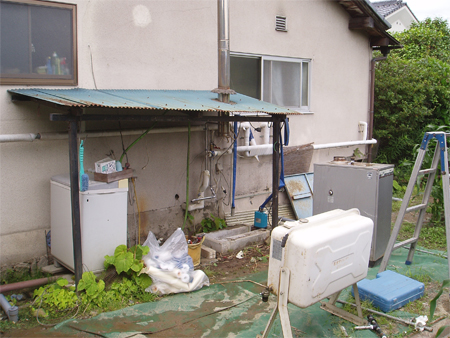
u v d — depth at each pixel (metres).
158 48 5.38
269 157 6.99
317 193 5.40
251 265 5.07
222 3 4.97
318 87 7.75
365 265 3.32
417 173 4.54
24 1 4.19
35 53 4.32
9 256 4.32
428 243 5.81
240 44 6.36
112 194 4.19
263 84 6.86
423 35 13.98
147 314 3.75
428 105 10.21
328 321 3.65
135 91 4.94
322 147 7.71
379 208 4.91
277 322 3.63
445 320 3.69
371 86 8.84
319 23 7.57
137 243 5.30
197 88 5.88
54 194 4.33
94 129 4.81
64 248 4.26
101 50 4.85
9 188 4.26
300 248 2.74
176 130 5.50
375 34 8.48
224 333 3.45
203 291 4.28
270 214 6.96
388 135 9.87
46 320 3.62
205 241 5.59
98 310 3.77
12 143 4.23
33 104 4.32
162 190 5.54
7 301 3.70
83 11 4.63
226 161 6.34
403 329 3.54
